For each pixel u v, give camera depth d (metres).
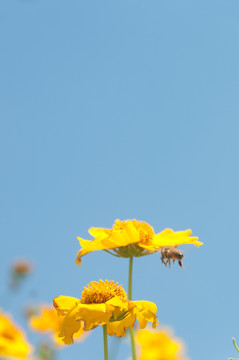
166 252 0.77
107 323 0.70
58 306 0.71
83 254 0.70
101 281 0.72
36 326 0.78
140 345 0.80
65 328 0.70
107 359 0.69
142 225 0.73
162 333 0.80
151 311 0.70
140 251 0.71
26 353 0.66
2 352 0.65
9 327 0.66
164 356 0.78
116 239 0.71
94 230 0.72
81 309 0.70
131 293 0.70
